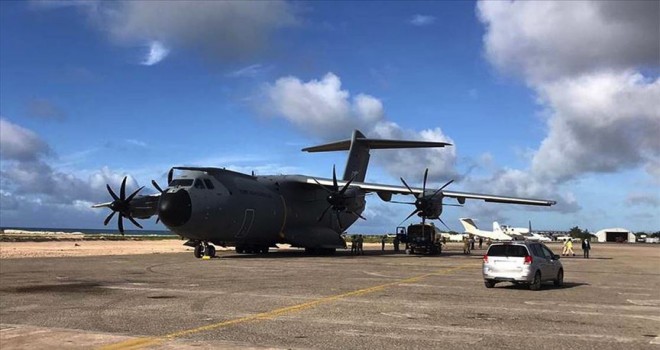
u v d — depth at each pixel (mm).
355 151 38844
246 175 33000
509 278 15836
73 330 8977
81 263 25656
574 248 74500
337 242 37562
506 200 34031
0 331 8859
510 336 8805
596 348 7969
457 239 115562
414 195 34812
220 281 17312
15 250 41469
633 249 70438
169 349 7586
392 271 22312
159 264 25156
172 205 27469
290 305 12094
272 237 33906
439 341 8375
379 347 7918
